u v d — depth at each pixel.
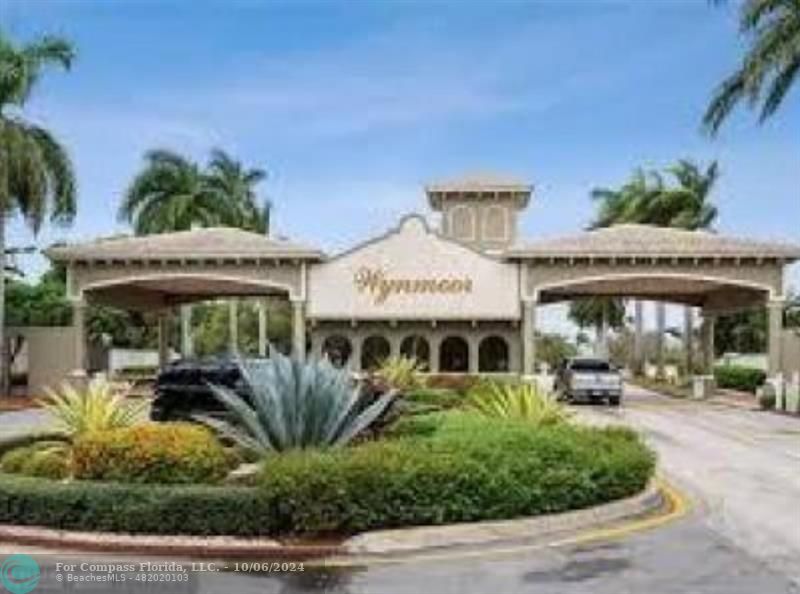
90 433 16.38
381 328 53.22
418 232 52.81
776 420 39.06
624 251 50.69
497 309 52.31
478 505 14.87
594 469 16.41
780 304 50.50
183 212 65.88
